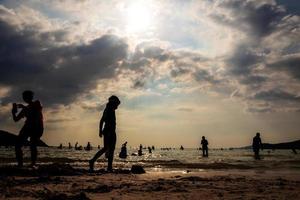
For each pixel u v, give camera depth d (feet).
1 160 50.29
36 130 31.76
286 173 35.53
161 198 16.58
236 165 50.24
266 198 16.94
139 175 30.22
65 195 16.14
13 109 31.32
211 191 19.36
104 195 17.30
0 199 15.37
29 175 26.76
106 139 33.86
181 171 37.91
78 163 50.75
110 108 34.32
